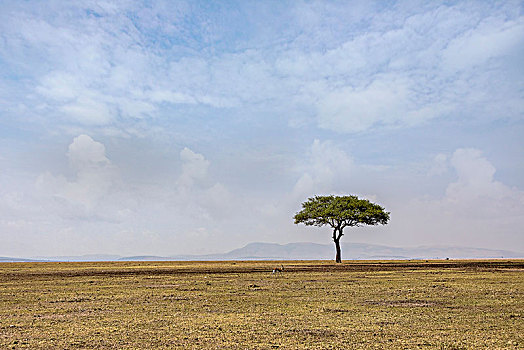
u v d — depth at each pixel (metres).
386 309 14.83
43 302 17.23
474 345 9.91
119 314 14.12
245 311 14.59
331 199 74.19
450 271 37.31
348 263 66.81
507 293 19.17
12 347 9.94
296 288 22.14
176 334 11.07
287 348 9.71
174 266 55.66
